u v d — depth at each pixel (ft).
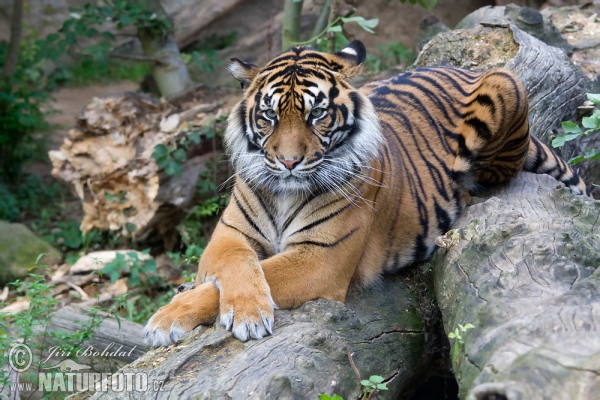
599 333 12.89
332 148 20.42
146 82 53.78
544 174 26.21
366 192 20.99
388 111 24.49
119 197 38.88
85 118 39.40
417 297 22.02
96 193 39.40
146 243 40.40
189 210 38.99
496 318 14.70
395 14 56.44
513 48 32.48
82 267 35.99
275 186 20.75
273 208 21.33
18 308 30.63
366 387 16.70
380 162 21.66
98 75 69.31
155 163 38.11
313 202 20.42
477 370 13.76
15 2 56.49
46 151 55.26
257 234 21.48
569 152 31.27
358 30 56.95
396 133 23.82
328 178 20.18
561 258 16.19
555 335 13.09
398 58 51.93
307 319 18.83
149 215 38.45
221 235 21.34
